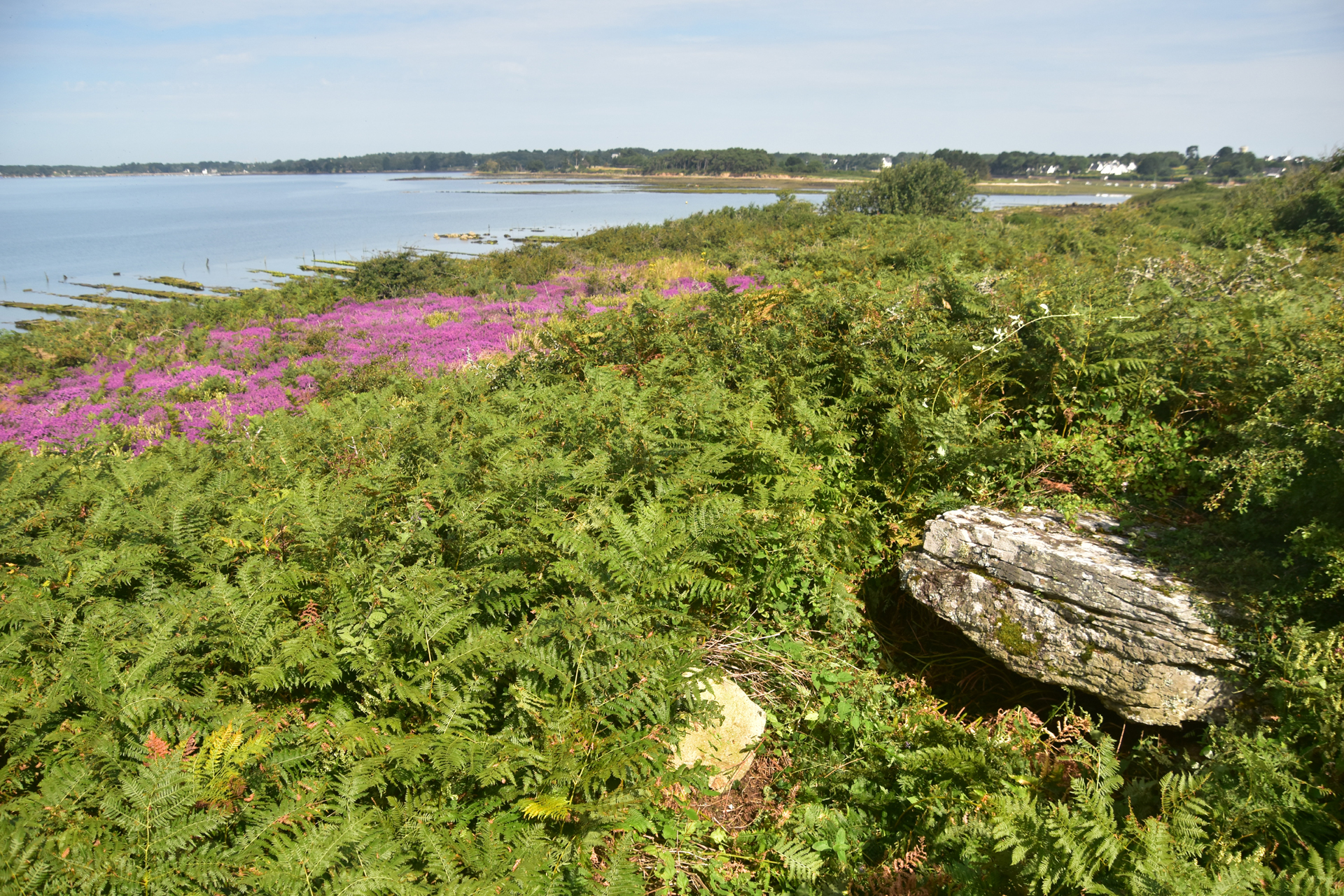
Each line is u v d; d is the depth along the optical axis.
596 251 30.16
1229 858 2.62
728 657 4.45
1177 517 4.90
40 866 2.26
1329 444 3.89
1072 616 4.24
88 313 27.72
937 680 4.81
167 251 54.84
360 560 3.73
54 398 14.33
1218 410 5.34
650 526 3.94
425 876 2.65
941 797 3.49
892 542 5.37
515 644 3.38
